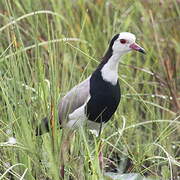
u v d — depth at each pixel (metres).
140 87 15.49
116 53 11.93
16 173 11.63
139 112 15.34
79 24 16.30
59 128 11.77
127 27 16.12
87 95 11.93
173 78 15.74
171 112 14.08
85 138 11.61
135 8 16.30
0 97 13.96
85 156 11.65
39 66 12.02
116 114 13.92
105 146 13.41
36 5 15.80
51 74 11.61
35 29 13.51
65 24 15.95
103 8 16.97
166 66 15.07
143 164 13.37
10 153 12.22
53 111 11.48
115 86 11.99
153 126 14.53
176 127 13.95
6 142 11.62
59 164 11.55
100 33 16.09
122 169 13.41
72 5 16.75
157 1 16.80
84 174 11.58
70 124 12.10
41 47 15.28
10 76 12.96
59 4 16.34
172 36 16.64
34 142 11.88
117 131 12.89
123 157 13.70
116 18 15.91
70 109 12.04
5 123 12.70
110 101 11.97
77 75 14.49
